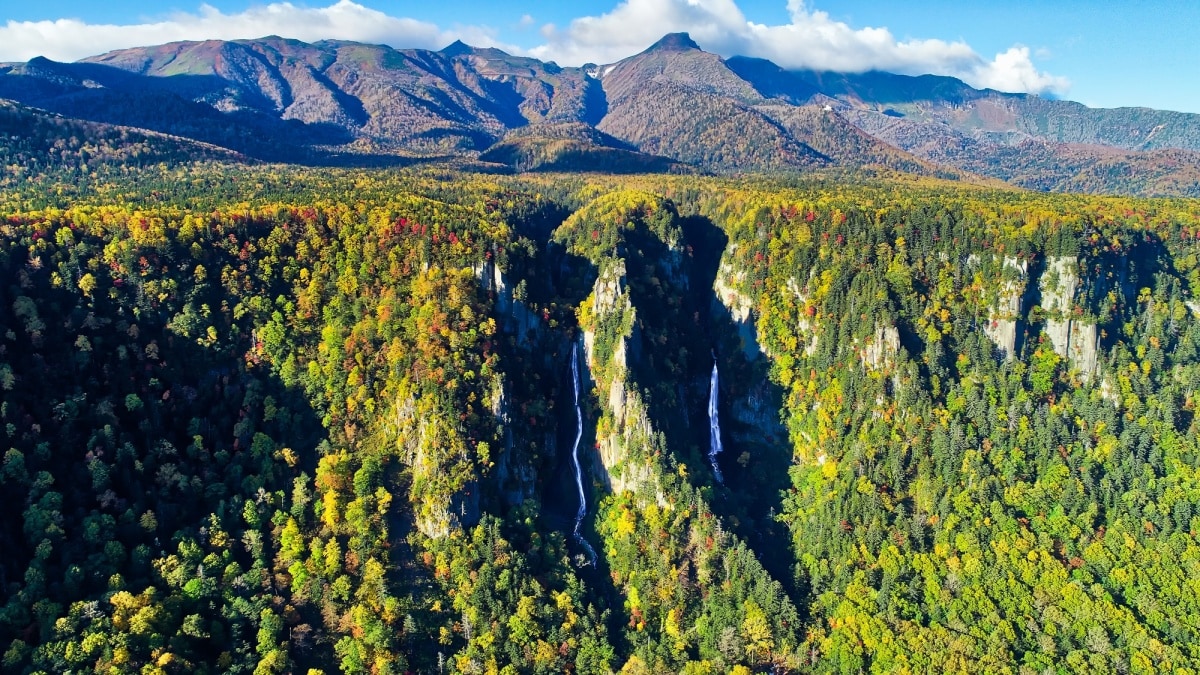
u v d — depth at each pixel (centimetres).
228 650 13250
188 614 13500
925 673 14250
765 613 15675
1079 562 16475
